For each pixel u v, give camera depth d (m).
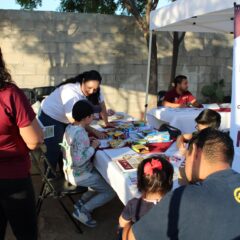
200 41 8.03
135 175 2.41
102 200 3.14
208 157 1.25
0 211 2.13
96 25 7.27
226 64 8.34
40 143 2.01
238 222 1.13
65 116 3.64
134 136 3.46
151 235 1.19
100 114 4.27
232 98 2.86
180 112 4.78
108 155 2.86
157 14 5.21
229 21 5.23
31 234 2.12
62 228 3.23
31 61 7.00
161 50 7.79
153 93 7.35
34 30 6.91
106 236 3.11
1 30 6.73
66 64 7.22
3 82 1.83
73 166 3.03
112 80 7.55
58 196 2.95
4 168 1.94
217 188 1.18
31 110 1.94
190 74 8.10
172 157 2.78
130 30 7.48
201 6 3.89
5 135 1.89
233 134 2.85
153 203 1.92
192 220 1.15
